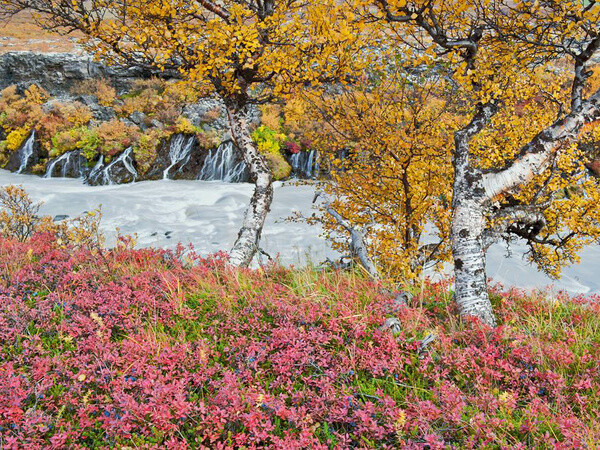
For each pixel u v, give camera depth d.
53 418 3.34
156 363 4.09
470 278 5.73
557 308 6.19
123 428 3.11
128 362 4.04
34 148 35.78
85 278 6.29
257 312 5.19
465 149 6.27
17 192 10.69
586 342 4.84
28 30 54.59
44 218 9.70
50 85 39.50
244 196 27.59
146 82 37.34
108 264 6.85
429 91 8.81
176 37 8.70
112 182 31.41
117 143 32.91
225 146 32.47
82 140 33.72
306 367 4.19
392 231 9.96
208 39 8.58
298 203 25.77
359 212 10.55
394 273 8.44
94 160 33.09
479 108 6.74
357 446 3.22
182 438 3.21
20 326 4.64
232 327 4.97
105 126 33.88
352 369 4.13
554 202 10.06
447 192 9.41
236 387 3.57
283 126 32.53
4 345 4.48
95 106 36.50
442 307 6.07
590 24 6.11
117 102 36.66
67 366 3.99
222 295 5.81
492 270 16.62
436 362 4.33
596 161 13.92
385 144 9.24
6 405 3.28
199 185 30.30
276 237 19.84
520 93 9.58
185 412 3.26
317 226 21.38
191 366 4.09
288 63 8.69
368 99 9.27
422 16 5.65
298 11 9.28
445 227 9.61
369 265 7.46
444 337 4.57
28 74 39.91
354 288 5.99
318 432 3.32
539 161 6.11
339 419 3.29
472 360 4.13
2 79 41.12
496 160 9.60
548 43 6.86
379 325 4.87
